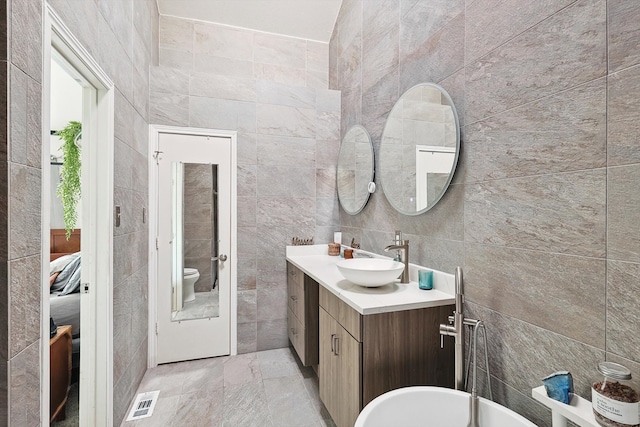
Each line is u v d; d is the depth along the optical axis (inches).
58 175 113.0
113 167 68.9
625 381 36.4
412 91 78.5
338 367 68.6
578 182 43.1
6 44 34.9
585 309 42.3
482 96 59.2
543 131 47.8
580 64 42.7
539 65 48.3
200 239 110.8
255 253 115.6
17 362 37.2
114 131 70.1
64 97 110.7
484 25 58.6
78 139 94.1
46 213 43.6
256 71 136.3
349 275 68.9
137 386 90.4
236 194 113.1
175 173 108.1
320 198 122.9
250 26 134.6
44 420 43.1
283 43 139.6
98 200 66.4
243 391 90.0
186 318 109.3
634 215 37.2
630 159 37.5
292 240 119.6
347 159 115.6
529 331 50.2
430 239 73.8
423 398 53.2
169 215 107.7
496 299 56.4
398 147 83.9
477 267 60.5
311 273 87.0
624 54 37.9
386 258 91.3
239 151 113.7
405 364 61.6
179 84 108.0
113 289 69.4
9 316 35.6
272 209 117.3
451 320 57.2
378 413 49.1
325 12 130.6
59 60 53.3
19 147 37.5
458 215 65.4
